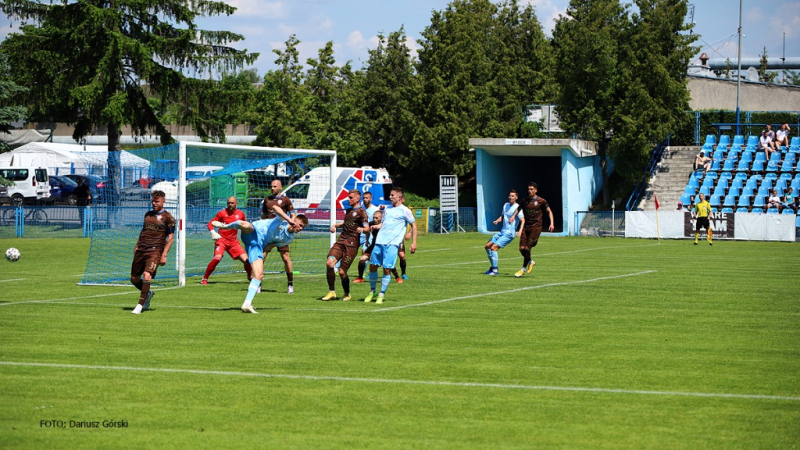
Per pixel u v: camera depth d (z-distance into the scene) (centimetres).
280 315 1317
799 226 3556
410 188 5178
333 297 1519
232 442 653
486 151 4241
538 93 5244
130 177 2575
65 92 3859
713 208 4028
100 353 995
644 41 4209
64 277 1927
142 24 3844
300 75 4838
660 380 863
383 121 4981
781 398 789
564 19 4444
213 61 3900
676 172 4391
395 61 5094
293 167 4531
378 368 920
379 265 1495
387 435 671
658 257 2566
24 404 760
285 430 685
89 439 660
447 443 651
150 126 3959
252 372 896
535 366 932
